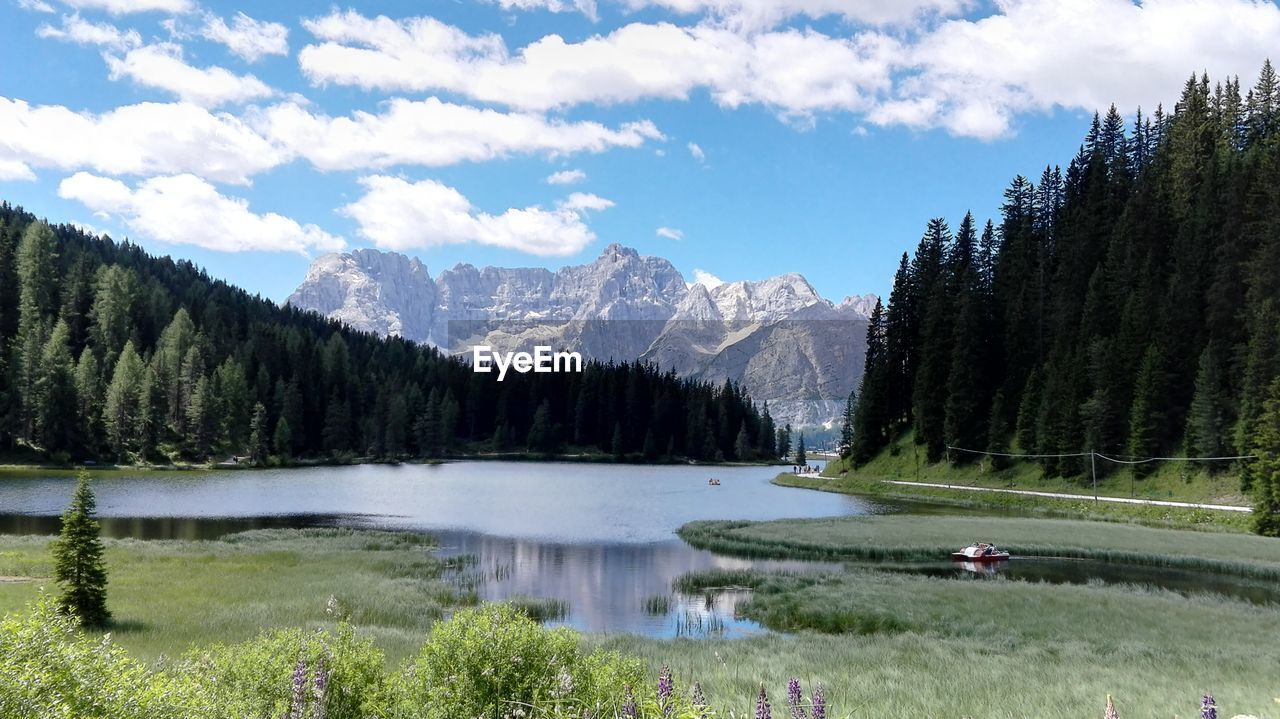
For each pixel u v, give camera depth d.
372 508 82.25
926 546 53.72
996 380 123.50
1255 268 86.62
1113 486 89.50
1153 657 24.52
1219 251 93.31
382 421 181.50
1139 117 152.62
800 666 21.98
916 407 126.94
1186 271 96.69
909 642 27.20
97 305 159.12
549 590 40.22
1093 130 152.00
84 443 130.12
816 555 52.22
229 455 147.00
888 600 35.41
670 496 106.81
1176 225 108.75
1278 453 64.25
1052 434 100.69
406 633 26.48
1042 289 124.38
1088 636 28.72
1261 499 64.62
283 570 41.34
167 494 91.50
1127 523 73.62
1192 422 83.62
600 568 47.25
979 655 24.75
